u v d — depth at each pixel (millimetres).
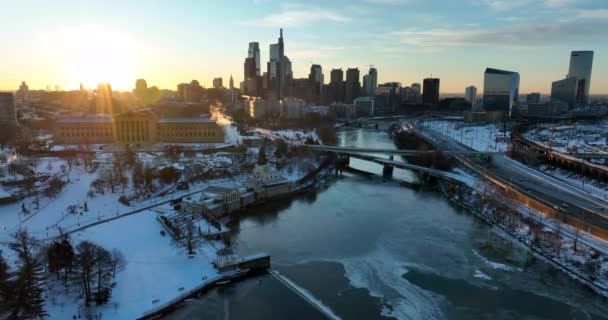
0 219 186375
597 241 166125
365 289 142000
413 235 191625
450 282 146500
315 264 160875
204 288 138750
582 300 134750
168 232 182500
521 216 199250
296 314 126062
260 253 159125
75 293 128000
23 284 111000
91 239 172000
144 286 136375
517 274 152125
